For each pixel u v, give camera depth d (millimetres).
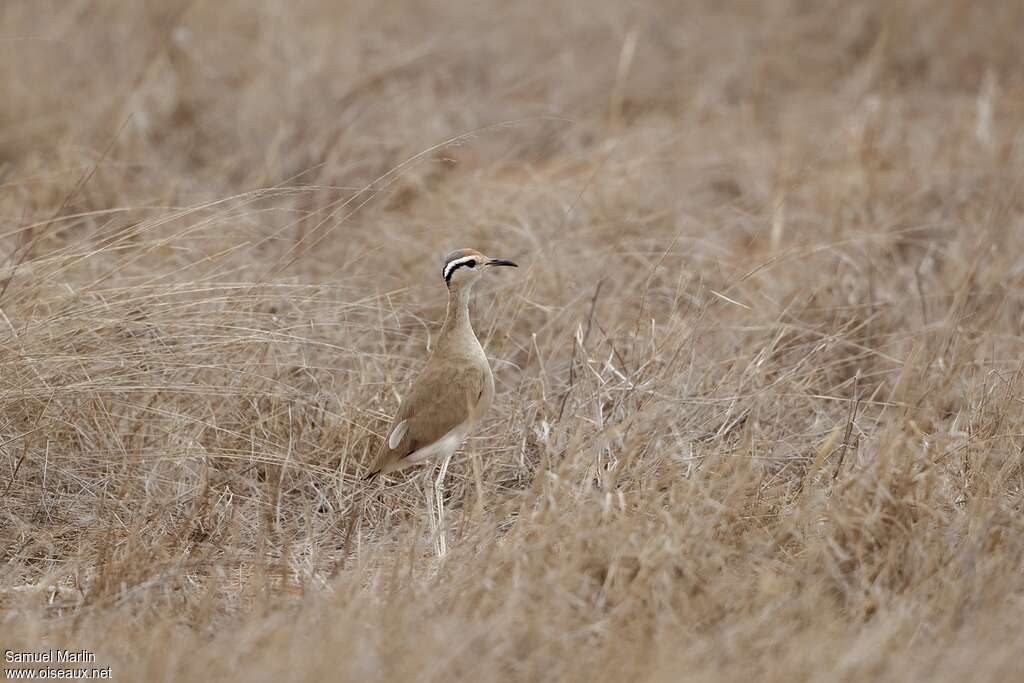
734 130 24438
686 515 11289
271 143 22312
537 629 9758
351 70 25266
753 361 14781
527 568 10711
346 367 15023
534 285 16328
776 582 10375
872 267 17656
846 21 29328
